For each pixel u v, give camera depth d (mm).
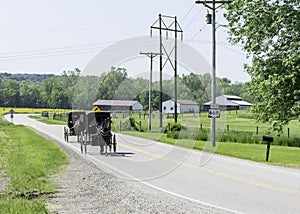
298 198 11273
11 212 8727
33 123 66875
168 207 9930
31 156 19953
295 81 26328
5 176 14805
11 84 159625
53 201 10359
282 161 21406
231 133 37344
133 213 9211
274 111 27516
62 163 17703
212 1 31016
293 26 28094
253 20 29281
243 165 19203
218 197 11328
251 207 10086
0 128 50844
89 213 9125
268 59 28375
